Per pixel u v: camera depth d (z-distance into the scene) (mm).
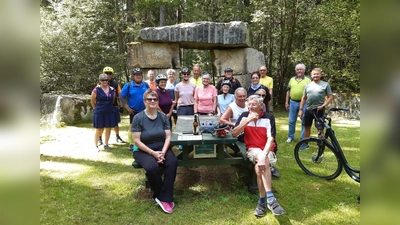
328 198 2797
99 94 4344
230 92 4555
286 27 10125
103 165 3807
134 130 2783
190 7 10875
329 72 8758
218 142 2691
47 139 5219
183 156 2863
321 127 3357
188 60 11852
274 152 3045
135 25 10336
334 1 8758
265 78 5281
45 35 8852
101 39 9984
